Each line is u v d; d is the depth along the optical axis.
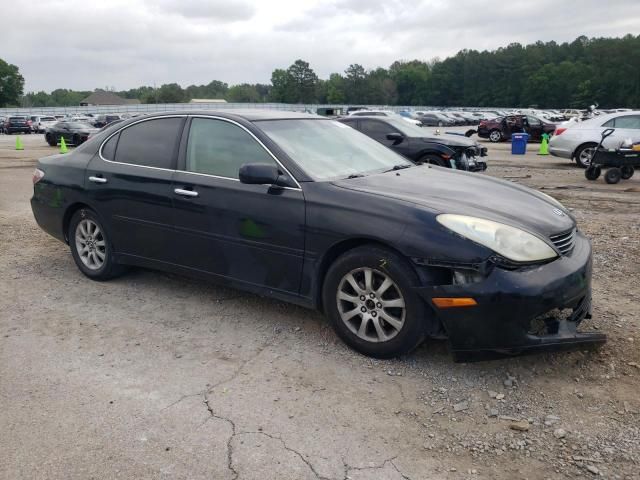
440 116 54.66
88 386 3.41
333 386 3.37
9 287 5.16
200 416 3.08
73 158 5.34
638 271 5.38
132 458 2.74
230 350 3.87
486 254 3.22
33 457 2.75
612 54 125.19
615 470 2.62
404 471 2.64
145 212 4.67
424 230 3.37
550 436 2.88
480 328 3.26
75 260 5.40
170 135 4.69
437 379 3.44
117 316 4.47
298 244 3.83
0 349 3.91
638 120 14.42
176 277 5.38
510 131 29.23
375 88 145.38
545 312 3.24
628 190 10.79
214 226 4.24
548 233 3.49
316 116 5.07
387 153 4.93
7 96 107.25
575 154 15.13
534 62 135.88
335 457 2.73
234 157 4.27
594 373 3.46
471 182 4.26
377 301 3.58
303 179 3.90
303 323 4.29
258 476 2.60
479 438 2.88
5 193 10.96
